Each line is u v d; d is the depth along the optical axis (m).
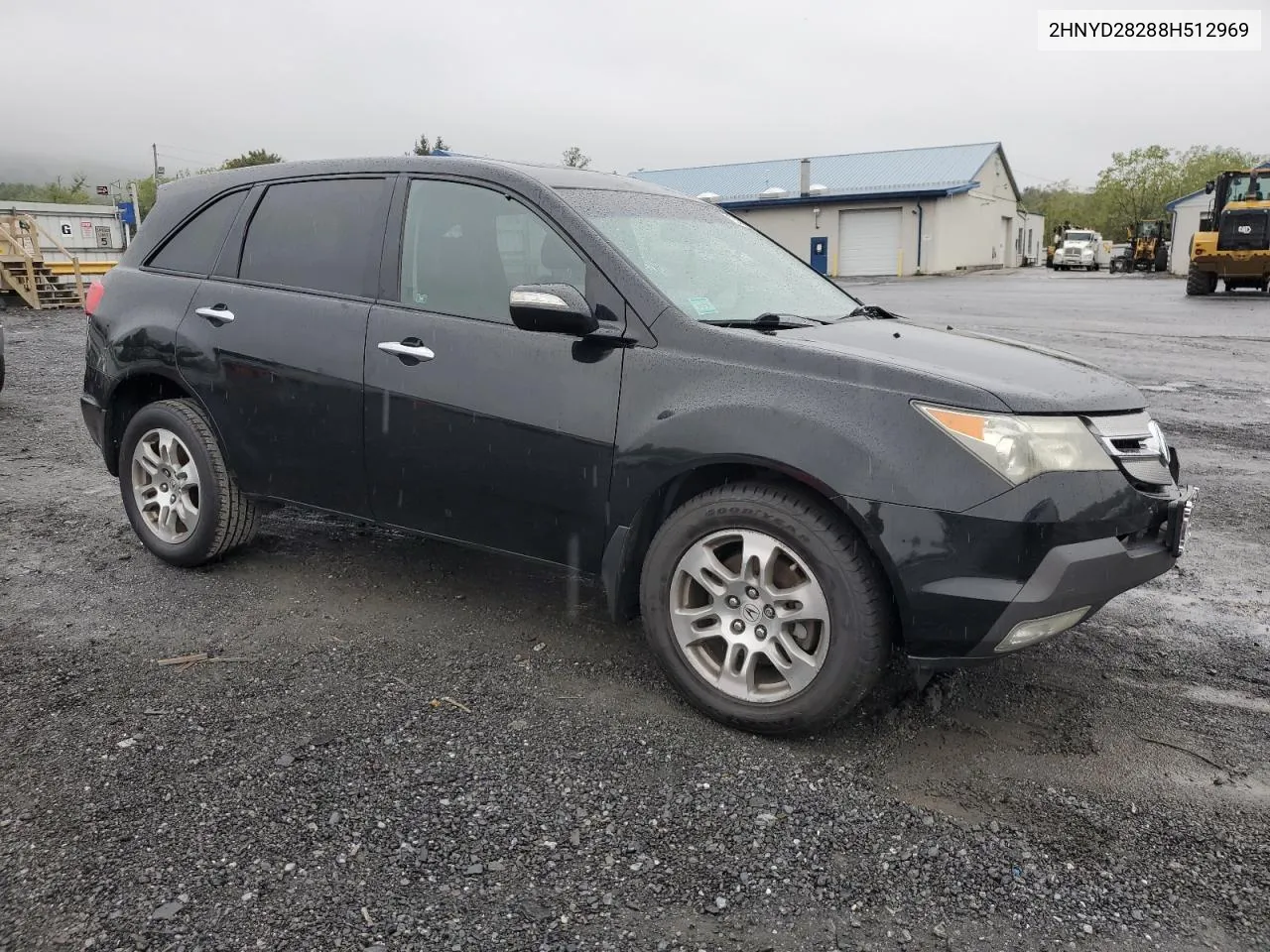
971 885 2.41
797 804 2.73
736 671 3.15
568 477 3.33
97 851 2.49
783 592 3.02
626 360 3.22
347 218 3.98
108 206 37.81
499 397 3.43
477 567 4.62
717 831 2.61
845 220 48.47
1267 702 3.38
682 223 3.94
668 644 3.24
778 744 3.07
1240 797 2.80
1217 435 7.68
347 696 3.35
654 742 3.07
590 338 3.29
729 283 3.67
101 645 3.75
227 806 2.69
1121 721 3.25
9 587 4.34
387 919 2.25
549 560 3.51
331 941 2.18
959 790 2.83
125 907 2.28
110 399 4.61
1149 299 24.36
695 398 3.09
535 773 2.88
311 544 4.92
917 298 25.27
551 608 4.15
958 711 3.30
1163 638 3.93
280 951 2.15
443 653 3.70
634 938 2.21
